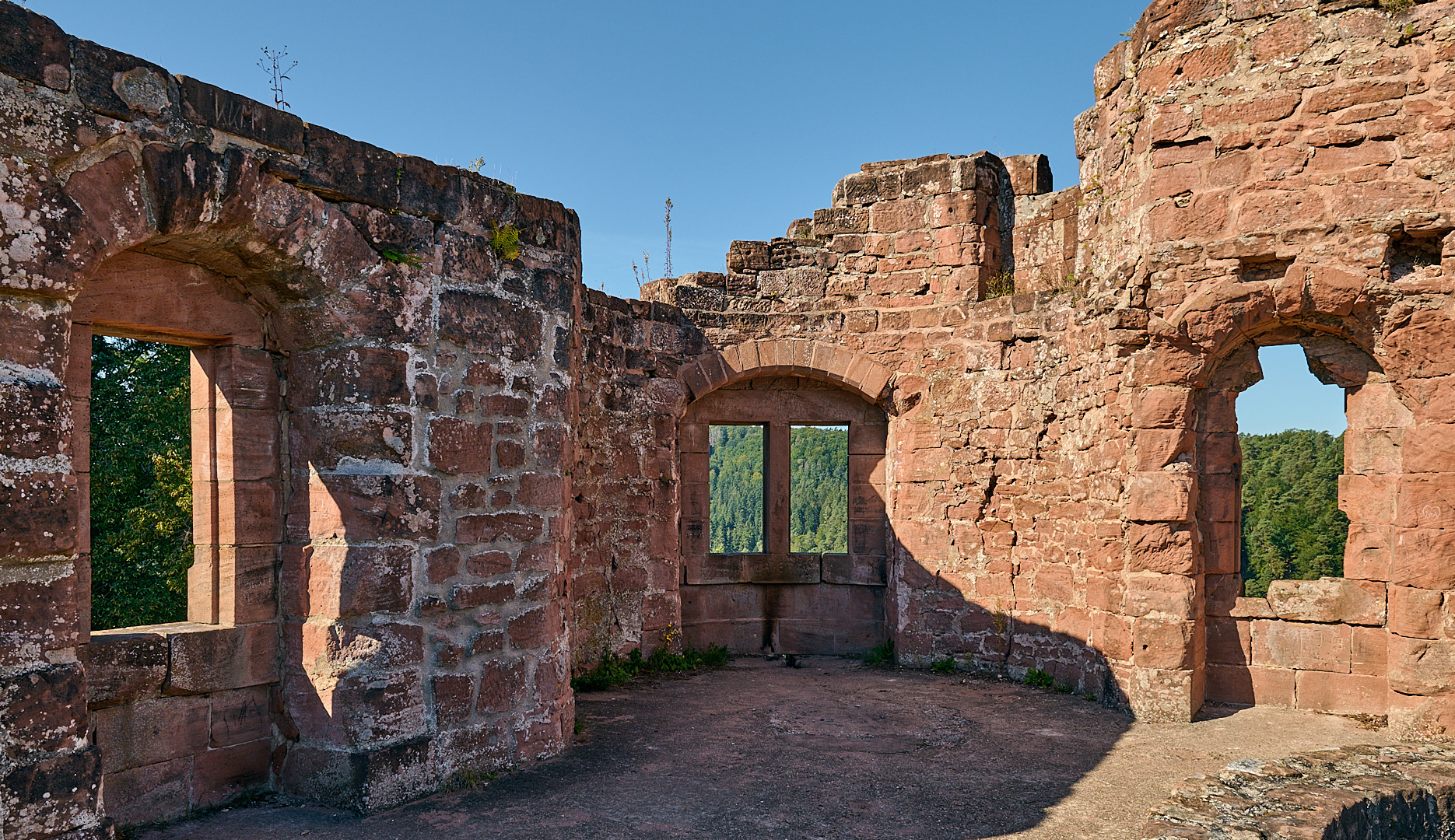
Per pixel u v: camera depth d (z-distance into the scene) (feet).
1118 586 23.07
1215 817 14.25
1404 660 20.06
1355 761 17.25
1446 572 19.70
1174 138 22.21
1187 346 22.00
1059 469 26.43
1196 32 22.12
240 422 15.03
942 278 29.32
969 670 28.12
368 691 14.84
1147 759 18.62
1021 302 27.53
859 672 28.43
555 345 18.76
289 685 15.34
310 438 15.29
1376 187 20.33
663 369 29.73
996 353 28.12
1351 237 20.48
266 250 13.98
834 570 31.53
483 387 17.01
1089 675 24.54
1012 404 27.76
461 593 16.34
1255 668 22.65
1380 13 20.49
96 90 11.71
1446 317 19.67
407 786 15.35
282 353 15.60
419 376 15.81
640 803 15.74
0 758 10.41
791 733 20.68
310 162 14.38
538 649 18.06
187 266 14.32
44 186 11.10
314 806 14.87
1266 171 21.30
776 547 31.86
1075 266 27.30
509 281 17.71
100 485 38.70
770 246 31.04
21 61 10.91
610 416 28.07
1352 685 21.67
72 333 13.00
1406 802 15.62
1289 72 21.17
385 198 15.48
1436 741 19.44
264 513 15.37
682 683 26.61
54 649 11.01
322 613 15.08
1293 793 15.38
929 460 29.09
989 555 28.04
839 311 30.32
